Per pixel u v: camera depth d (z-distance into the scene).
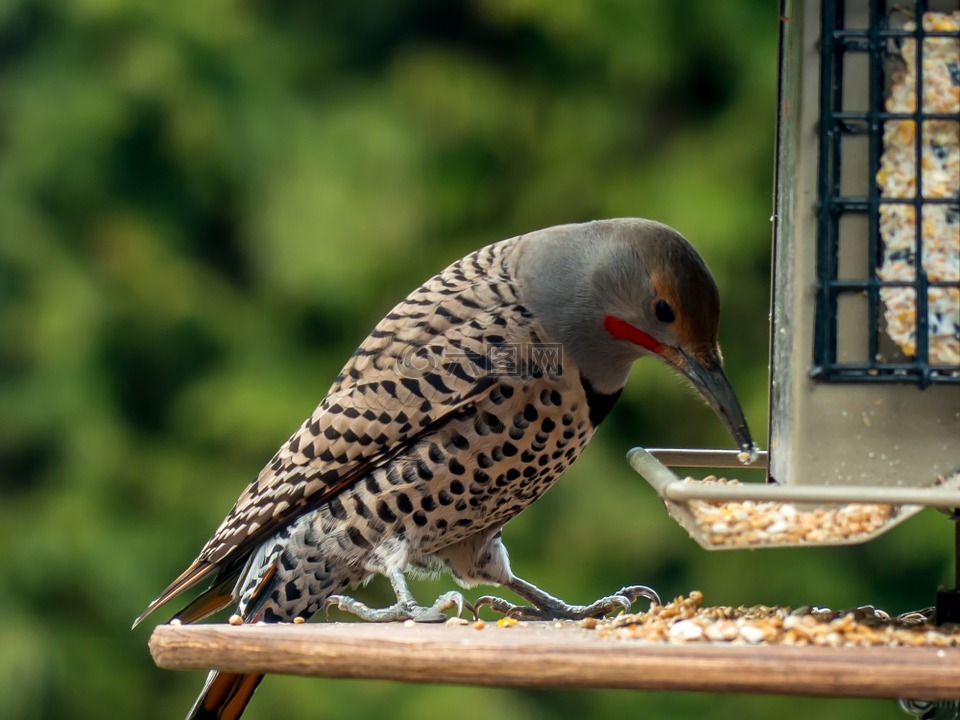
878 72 6.10
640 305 6.93
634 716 13.86
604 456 14.14
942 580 13.65
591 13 14.59
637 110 14.73
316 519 7.11
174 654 5.45
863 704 13.66
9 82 14.88
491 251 7.40
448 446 6.96
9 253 14.45
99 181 14.67
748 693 5.06
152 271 14.59
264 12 15.41
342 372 7.31
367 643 5.31
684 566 13.95
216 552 7.20
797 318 6.09
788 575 13.77
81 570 14.09
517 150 14.78
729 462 7.14
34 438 14.37
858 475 6.00
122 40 14.75
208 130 14.53
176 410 14.50
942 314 6.03
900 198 6.07
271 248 14.41
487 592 13.61
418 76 14.85
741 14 14.47
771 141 14.07
